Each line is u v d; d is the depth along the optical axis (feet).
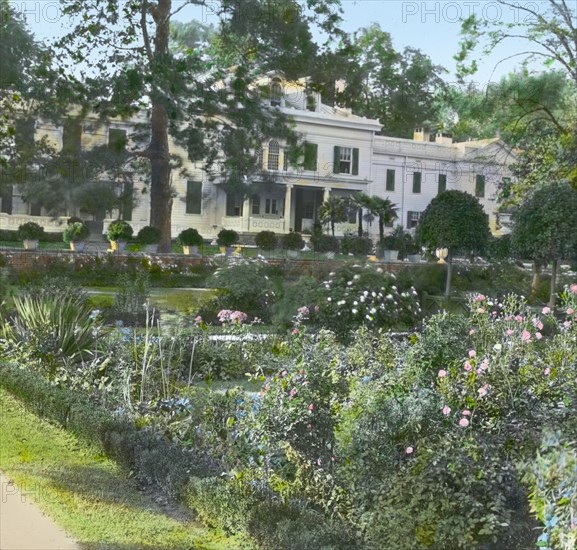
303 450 17.76
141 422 20.95
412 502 12.73
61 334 29.40
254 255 101.76
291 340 30.42
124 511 16.21
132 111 81.05
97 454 20.34
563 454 10.81
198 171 122.62
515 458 15.12
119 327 30.42
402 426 15.34
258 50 81.51
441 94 84.69
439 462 13.28
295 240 110.73
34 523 15.17
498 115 80.38
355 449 15.07
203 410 21.08
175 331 32.94
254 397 20.97
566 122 79.00
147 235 86.22
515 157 85.05
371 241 115.03
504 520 12.44
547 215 59.41
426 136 148.15
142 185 110.11
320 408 18.11
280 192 132.87
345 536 13.75
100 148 79.10
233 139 80.59
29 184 75.15
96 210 80.33
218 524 15.51
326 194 132.36
